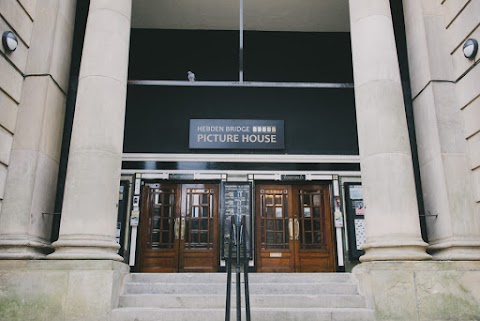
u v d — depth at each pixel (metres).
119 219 10.50
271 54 12.02
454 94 7.71
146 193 11.02
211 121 11.23
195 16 11.63
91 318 6.09
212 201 11.03
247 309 5.14
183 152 11.10
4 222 6.88
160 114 11.37
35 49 7.68
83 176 6.81
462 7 7.55
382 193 6.92
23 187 7.02
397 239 6.68
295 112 11.51
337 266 10.55
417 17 8.21
